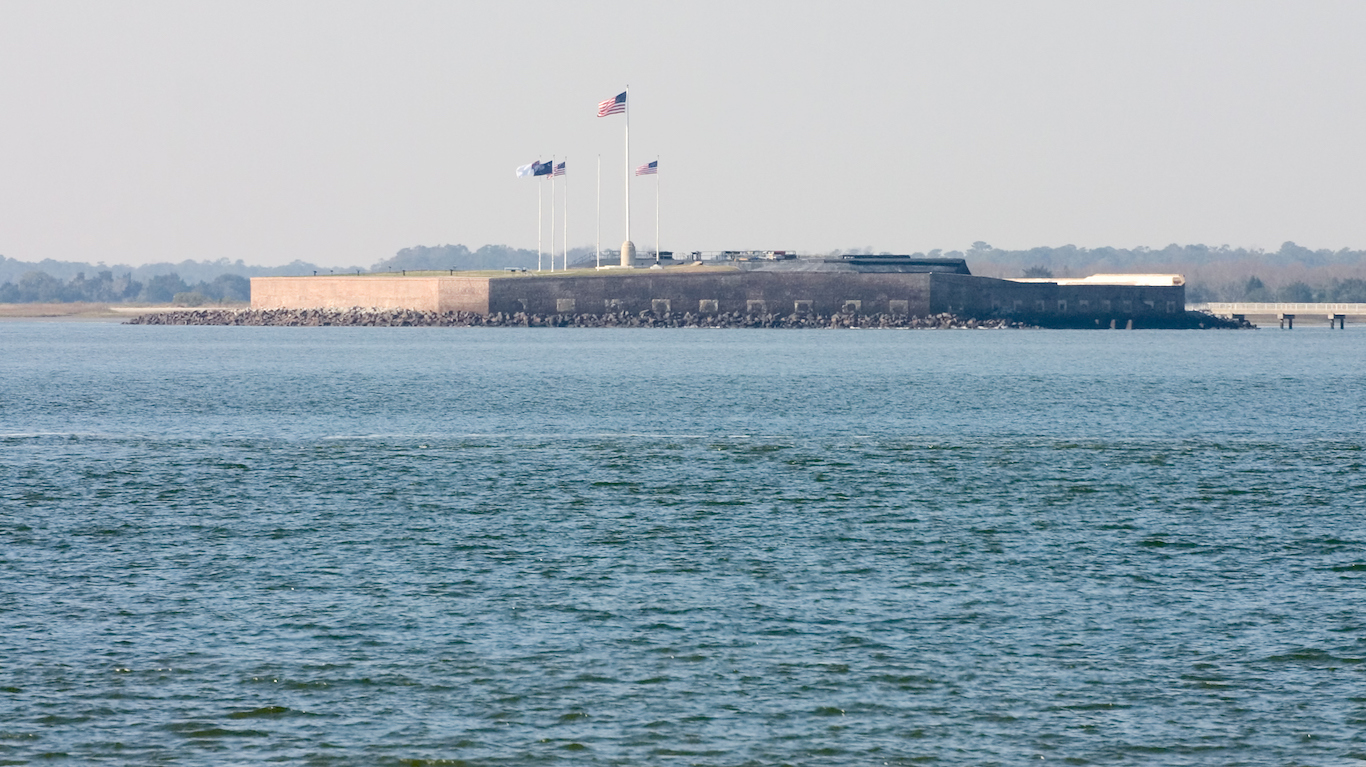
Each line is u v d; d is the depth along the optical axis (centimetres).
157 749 9369
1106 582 14112
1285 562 15188
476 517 18038
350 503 19200
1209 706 10225
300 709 10094
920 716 10025
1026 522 17850
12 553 15462
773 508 18938
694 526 17425
